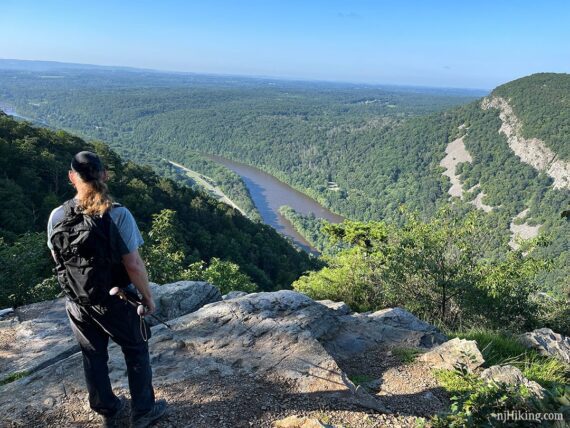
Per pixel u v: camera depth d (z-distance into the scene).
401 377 4.01
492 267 10.77
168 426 2.77
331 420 2.99
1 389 3.35
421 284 11.60
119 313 2.48
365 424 3.00
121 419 2.86
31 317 5.88
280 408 3.07
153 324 5.36
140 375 2.69
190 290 7.21
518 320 11.16
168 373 3.52
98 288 2.35
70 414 2.96
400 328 5.51
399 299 11.84
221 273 25.42
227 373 3.50
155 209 56.91
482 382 3.72
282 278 61.09
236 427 2.82
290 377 3.48
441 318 10.96
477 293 10.41
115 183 57.44
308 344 4.00
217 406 3.03
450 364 4.21
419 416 3.26
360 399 3.31
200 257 51.06
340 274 14.36
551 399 3.28
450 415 3.05
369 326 5.42
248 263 57.81
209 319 4.59
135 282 2.48
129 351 2.64
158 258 22.05
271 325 4.39
